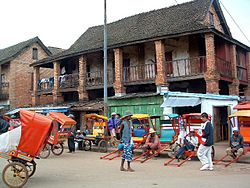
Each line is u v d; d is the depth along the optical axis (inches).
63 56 1036.5
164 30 832.9
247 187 286.8
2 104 1332.4
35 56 1380.4
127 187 291.9
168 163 446.6
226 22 964.6
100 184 309.0
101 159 513.7
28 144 308.2
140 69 932.6
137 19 1035.3
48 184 313.7
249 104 514.0
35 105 1182.3
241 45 896.3
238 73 899.4
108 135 650.8
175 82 854.5
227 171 387.5
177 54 888.9
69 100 1149.1
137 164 452.8
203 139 398.0
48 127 310.3
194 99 634.8
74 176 359.3
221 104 718.5
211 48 738.8
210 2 887.7
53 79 1114.7
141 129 550.9
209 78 737.6
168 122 531.8
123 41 871.7
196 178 338.3
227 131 767.1
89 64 1096.8
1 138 308.3
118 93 885.2
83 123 925.8
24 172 302.2
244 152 457.1
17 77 1315.2
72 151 617.6
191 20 837.2
